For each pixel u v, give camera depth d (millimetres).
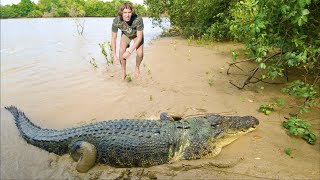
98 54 10398
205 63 8680
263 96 5926
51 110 5836
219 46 11211
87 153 4012
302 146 4176
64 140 4312
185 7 12586
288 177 3543
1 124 5383
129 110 5652
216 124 4285
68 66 8953
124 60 7176
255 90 6254
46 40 14086
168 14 14289
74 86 7125
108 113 5574
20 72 8469
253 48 6051
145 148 4059
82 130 4320
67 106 5980
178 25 14203
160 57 9664
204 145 4109
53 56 10344
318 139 4340
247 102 5699
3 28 20297
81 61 9492
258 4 5137
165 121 4461
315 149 4098
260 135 4488
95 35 15562
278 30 5258
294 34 5223
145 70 8156
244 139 4422
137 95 6355
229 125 4328
